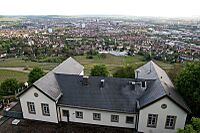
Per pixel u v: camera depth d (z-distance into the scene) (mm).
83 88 36469
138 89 35125
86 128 34312
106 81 36938
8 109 39969
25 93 34750
